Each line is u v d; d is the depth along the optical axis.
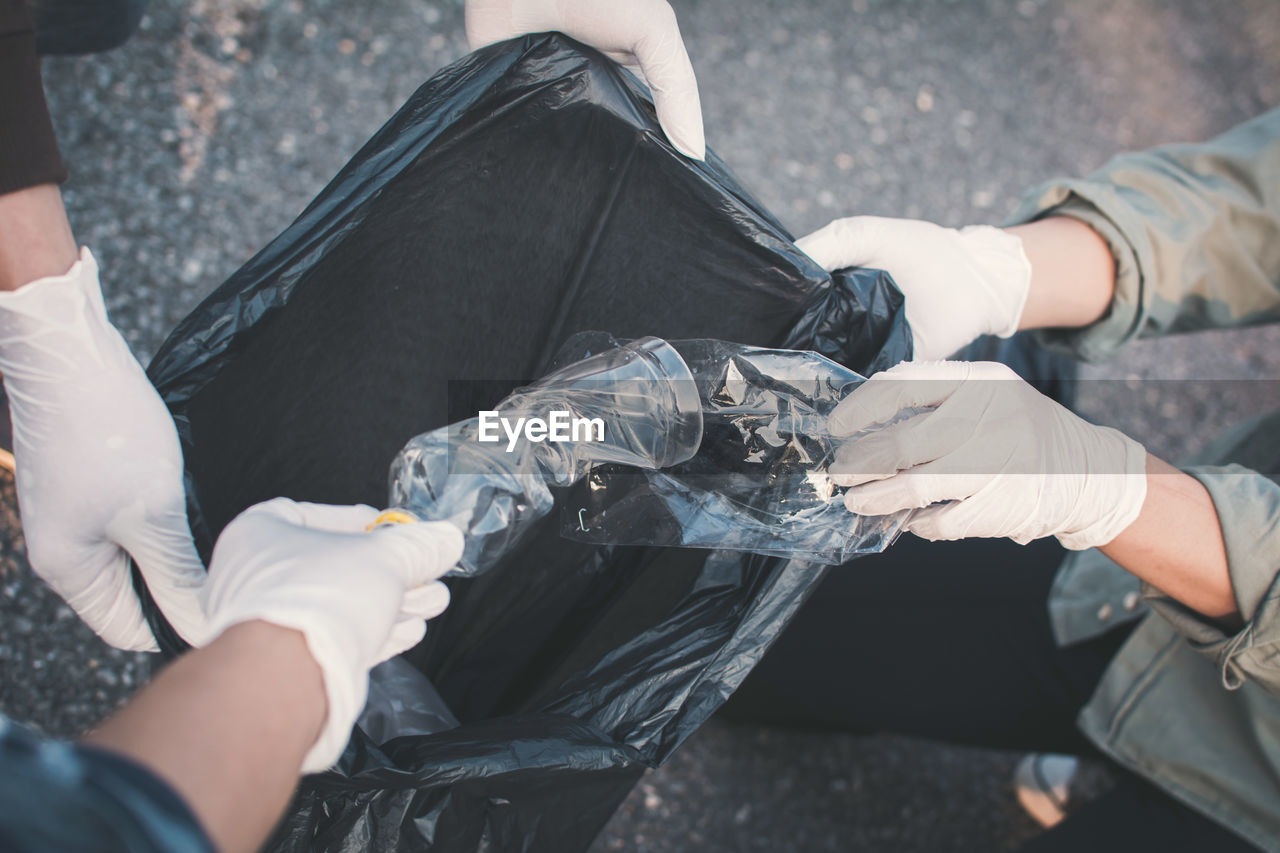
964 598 1.30
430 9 2.20
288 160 1.89
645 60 0.79
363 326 0.88
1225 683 0.89
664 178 0.85
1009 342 1.39
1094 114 2.41
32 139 0.67
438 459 0.69
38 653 1.31
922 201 2.16
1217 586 0.85
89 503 0.69
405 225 0.83
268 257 0.75
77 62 1.87
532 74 0.79
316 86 2.01
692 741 1.51
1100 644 1.26
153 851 0.33
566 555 1.00
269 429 0.87
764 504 0.81
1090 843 1.12
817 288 0.88
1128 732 1.13
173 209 1.76
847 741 1.54
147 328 1.63
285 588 0.49
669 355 0.79
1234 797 1.03
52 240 0.69
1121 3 2.68
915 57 2.44
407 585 0.57
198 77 1.95
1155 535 0.83
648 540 0.82
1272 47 2.63
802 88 2.30
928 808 1.47
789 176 2.13
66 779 0.33
